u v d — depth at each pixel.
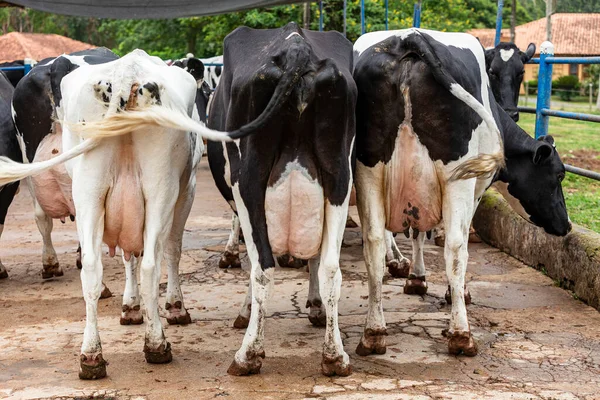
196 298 6.59
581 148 14.77
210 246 8.61
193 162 5.41
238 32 5.02
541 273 7.25
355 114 4.77
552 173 6.27
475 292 6.68
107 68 4.56
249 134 4.18
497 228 8.23
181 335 5.60
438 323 5.81
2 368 4.95
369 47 5.00
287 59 4.25
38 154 6.38
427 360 5.02
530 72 43.72
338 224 4.54
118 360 5.08
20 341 5.47
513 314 6.04
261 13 18.22
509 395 4.41
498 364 4.94
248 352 4.75
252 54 4.71
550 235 7.02
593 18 39.97
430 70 4.61
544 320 5.88
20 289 6.92
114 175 4.67
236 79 4.53
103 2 9.52
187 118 4.23
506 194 6.43
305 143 4.42
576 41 37.91
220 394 4.46
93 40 42.31
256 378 4.71
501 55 9.23
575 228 6.82
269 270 4.61
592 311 6.10
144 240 4.82
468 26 21.69
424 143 4.77
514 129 6.27
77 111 4.68
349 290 6.79
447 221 4.92
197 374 4.81
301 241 4.51
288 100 4.29
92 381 4.70
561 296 6.53
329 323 4.67
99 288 4.69
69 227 9.80
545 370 4.83
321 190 4.47
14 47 28.22
